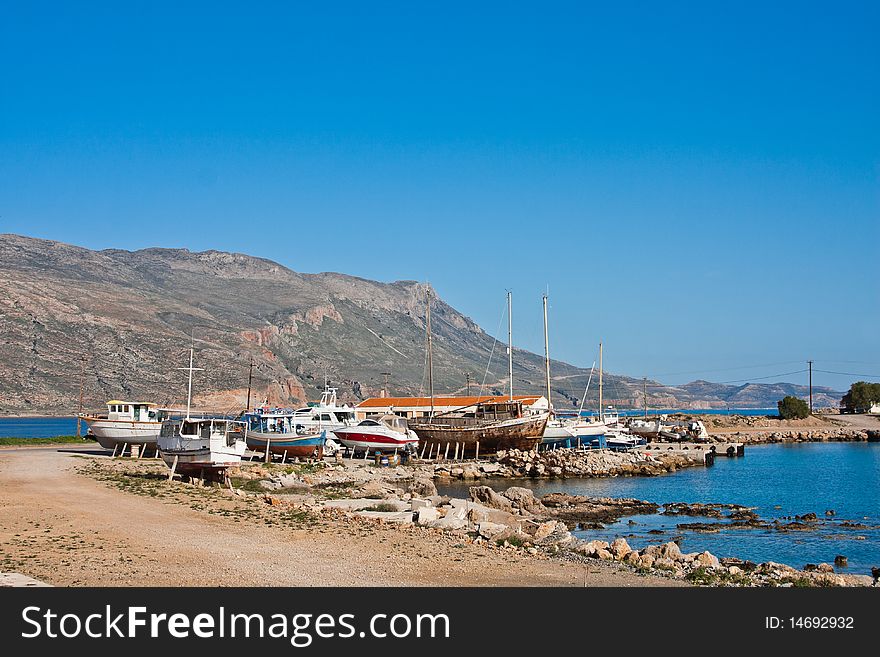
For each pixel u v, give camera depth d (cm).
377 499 4828
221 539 2958
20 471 5072
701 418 19525
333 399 10388
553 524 3850
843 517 5050
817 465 9981
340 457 8162
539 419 9262
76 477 4812
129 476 5003
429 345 11238
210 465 4778
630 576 2672
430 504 4484
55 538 2806
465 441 9262
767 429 17938
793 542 4047
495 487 7112
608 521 4741
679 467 9544
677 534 4266
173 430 5225
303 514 3684
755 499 6297
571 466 8350
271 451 7425
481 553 2947
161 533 3017
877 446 14262
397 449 8925
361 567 2584
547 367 11181
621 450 10600
